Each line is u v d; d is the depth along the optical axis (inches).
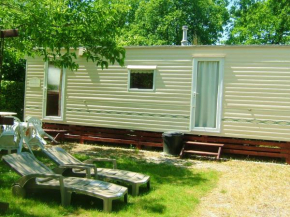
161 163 319.6
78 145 410.6
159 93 382.3
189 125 369.1
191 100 367.2
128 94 397.1
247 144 357.7
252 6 971.3
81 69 419.8
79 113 422.6
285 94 332.8
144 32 1007.0
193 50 366.3
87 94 417.4
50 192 201.0
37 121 351.3
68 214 171.6
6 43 364.8
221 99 355.3
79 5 315.3
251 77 344.5
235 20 1043.9
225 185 246.1
